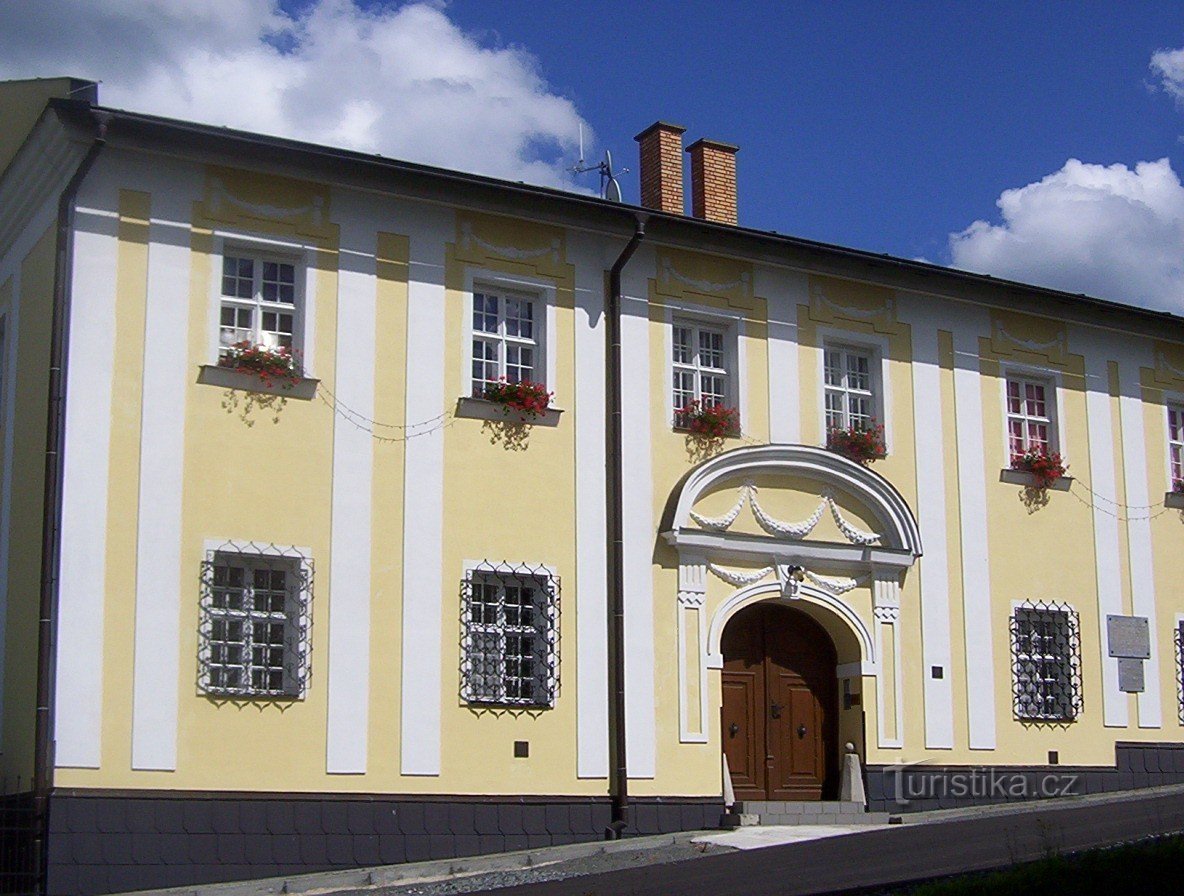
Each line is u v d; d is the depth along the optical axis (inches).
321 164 745.6
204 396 718.5
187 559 702.5
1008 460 964.0
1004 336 976.9
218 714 698.8
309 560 731.4
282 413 737.0
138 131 703.7
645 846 751.7
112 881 659.4
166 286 716.7
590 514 810.8
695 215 954.7
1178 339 1053.8
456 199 785.6
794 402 886.4
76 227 700.7
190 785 686.5
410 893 638.5
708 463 838.5
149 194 719.7
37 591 679.7
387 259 775.1
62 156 709.3
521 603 790.5
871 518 896.3
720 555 845.8
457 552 770.2
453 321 788.0
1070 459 991.0
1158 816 768.9
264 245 745.0
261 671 717.9
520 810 764.0
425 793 741.9
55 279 694.5
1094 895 500.1
